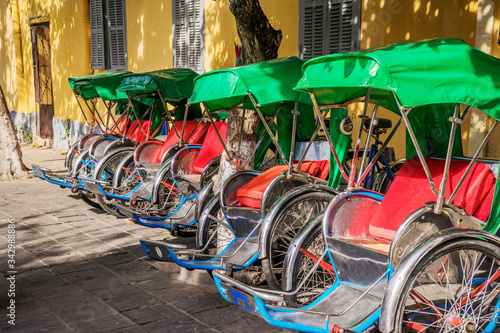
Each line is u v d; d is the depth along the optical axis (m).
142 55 10.50
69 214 6.76
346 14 6.54
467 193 3.17
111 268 4.80
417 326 2.89
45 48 13.64
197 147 5.73
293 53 7.30
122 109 7.42
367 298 3.12
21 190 8.24
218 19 8.46
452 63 2.83
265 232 3.75
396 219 3.26
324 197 3.92
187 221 5.14
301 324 2.97
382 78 2.79
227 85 3.97
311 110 4.64
